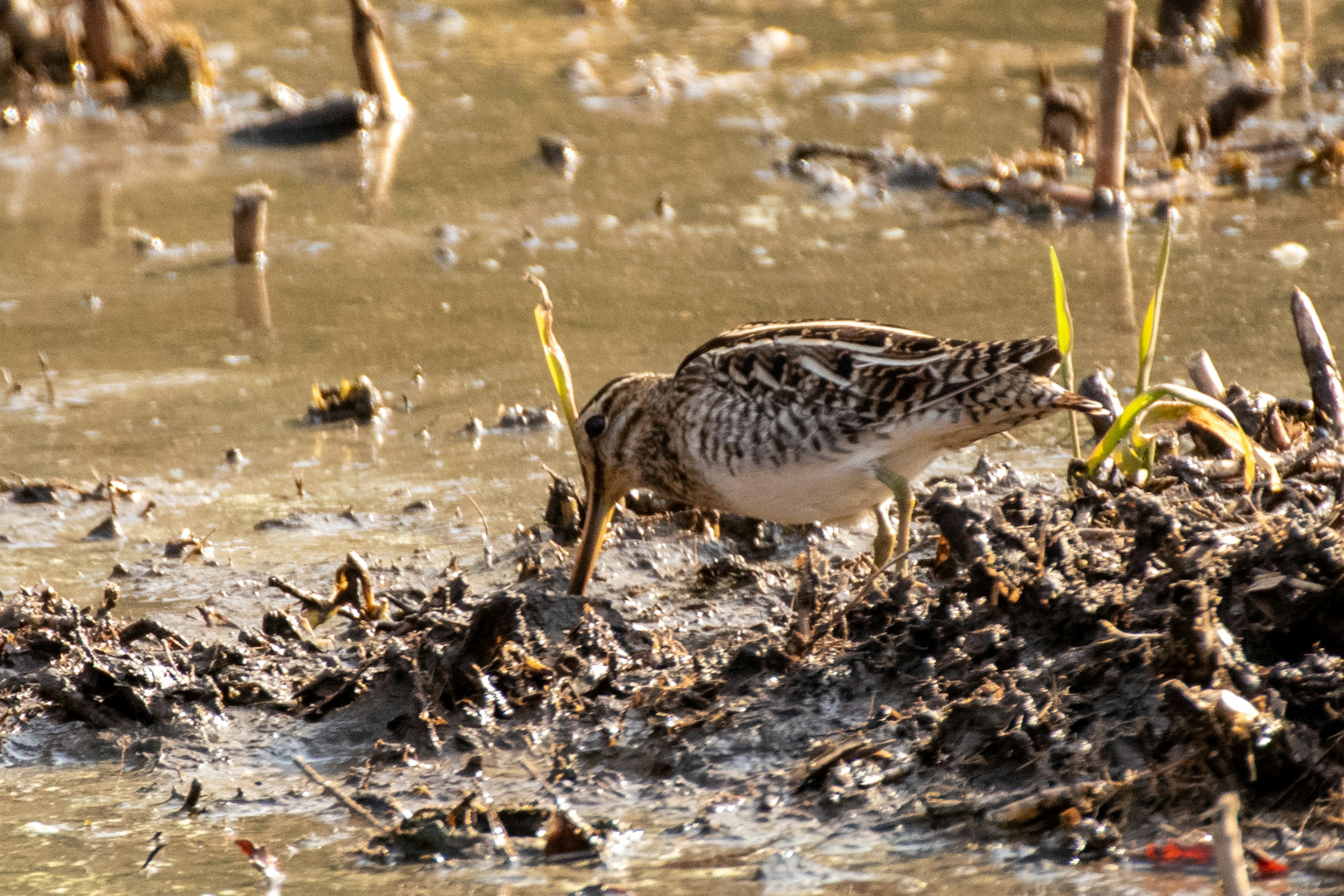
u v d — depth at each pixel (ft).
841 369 28.30
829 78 79.20
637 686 26.61
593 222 59.36
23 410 43.68
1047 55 81.30
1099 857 20.57
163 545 35.19
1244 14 78.38
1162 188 58.65
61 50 79.41
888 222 58.18
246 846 22.16
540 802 23.65
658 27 93.40
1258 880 19.48
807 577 26.99
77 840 23.25
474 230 58.95
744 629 29.14
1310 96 71.26
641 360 44.57
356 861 22.17
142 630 29.96
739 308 48.96
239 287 53.67
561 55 86.79
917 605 25.85
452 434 41.22
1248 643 23.21
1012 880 20.17
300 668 28.71
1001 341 28.09
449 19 96.22
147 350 48.08
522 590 28.66
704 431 29.84
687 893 20.45
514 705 26.50
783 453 28.96
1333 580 22.90
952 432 28.14
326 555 34.37
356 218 60.90
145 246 57.77
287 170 67.77
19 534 36.06
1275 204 57.31
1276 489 28.94
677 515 35.04
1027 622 24.54
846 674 25.03
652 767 24.27
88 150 70.74
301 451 40.57
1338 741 21.21
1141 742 22.00
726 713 24.90
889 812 22.15
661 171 65.36
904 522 28.43
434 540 34.91
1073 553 25.41
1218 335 43.98
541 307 33.63
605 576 32.73
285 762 25.85
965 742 22.81
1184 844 20.52
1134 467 30.91
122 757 26.32
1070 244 54.13
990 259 52.80
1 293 53.36
